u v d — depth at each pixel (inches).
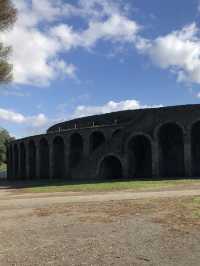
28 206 772.0
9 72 1026.7
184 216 565.6
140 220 550.6
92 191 1071.6
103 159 1739.7
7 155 2979.8
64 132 2058.3
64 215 622.2
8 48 1034.7
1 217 631.2
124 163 1700.3
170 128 1788.9
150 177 1696.6
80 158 2085.4
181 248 391.2
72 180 1745.8
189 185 1120.2
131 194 923.4
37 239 454.3
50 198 923.4
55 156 2169.0
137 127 1715.1
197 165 1696.6
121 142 1724.9
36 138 2292.1
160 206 674.2
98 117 2292.1
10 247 417.7
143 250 388.5
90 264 343.9
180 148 1756.9
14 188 1450.5
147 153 1822.1
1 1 971.9
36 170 2274.9
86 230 497.7
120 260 354.3
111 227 510.6
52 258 367.2
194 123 1590.8
